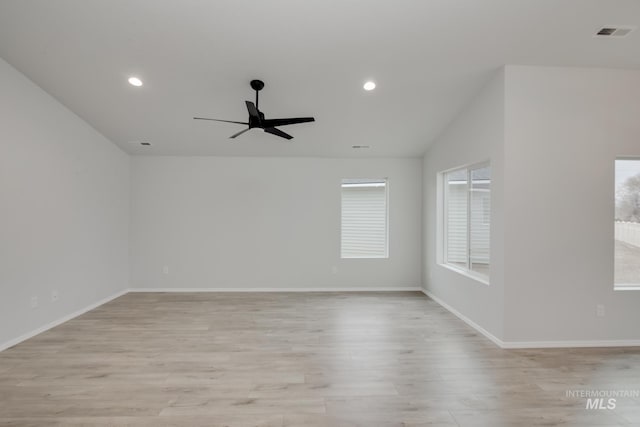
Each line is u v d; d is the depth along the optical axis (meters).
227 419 2.21
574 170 3.41
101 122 4.69
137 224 5.88
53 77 3.68
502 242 3.42
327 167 6.02
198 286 5.93
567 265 3.40
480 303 3.88
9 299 3.43
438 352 3.30
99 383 2.67
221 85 3.83
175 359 3.12
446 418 2.23
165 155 5.89
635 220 3.56
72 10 2.77
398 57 3.32
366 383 2.69
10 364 3.00
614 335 3.42
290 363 3.05
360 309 4.82
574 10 2.67
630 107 3.44
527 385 2.66
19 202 3.56
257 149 5.64
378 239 6.18
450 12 2.73
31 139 3.73
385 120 4.63
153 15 2.81
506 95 3.40
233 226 5.95
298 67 3.49
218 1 2.66
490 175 3.66
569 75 3.42
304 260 6.01
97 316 4.45
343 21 2.85
